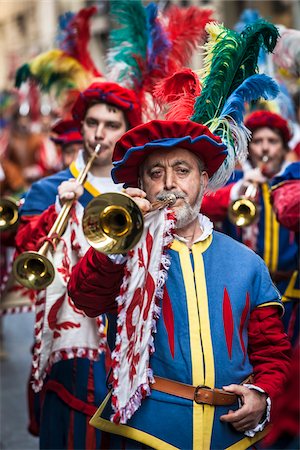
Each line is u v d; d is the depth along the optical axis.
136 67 6.05
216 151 4.25
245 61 4.56
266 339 4.31
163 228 4.05
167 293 4.17
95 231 3.78
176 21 6.07
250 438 4.24
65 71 7.02
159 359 4.11
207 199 6.71
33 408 6.13
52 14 37.09
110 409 4.20
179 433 4.08
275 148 7.41
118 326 3.87
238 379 4.19
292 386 3.15
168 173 4.21
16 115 14.80
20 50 40.38
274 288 4.39
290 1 16.94
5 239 6.94
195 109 4.52
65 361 5.48
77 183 5.50
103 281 3.97
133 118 5.95
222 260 4.30
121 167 4.28
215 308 4.19
